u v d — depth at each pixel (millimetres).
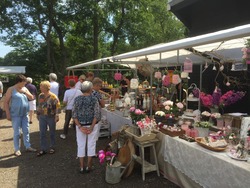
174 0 6109
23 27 15586
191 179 2844
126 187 3178
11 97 4379
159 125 3527
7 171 3734
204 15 5777
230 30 1754
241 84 4664
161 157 3455
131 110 3877
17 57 18797
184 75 4188
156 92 5184
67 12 15953
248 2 4520
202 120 3549
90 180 3408
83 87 3465
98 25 17062
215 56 4121
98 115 3543
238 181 2178
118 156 3533
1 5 14305
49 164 4023
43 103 4371
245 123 2688
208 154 2525
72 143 5191
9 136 5805
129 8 17031
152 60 5184
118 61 4547
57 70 16250
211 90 5629
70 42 19438
